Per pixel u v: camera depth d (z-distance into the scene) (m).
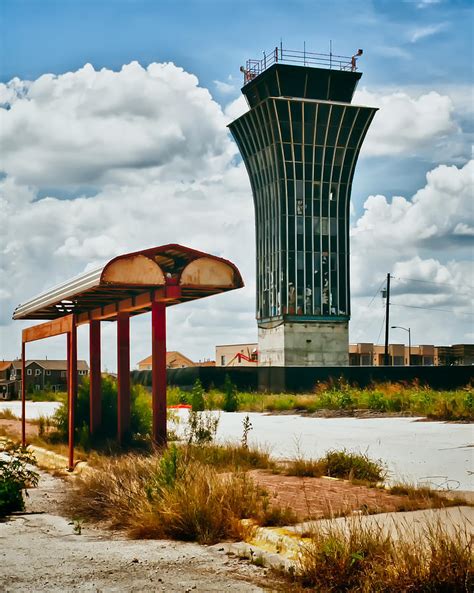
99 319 20.06
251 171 80.94
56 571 7.39
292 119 74.69
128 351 18.56
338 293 76.88
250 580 7.05
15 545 8.80
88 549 8.52
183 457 12.47
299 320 75.50
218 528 9.06
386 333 70.12
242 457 14.84
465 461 15.16
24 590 6.68
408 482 12.41
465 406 26.88
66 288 17.69
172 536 9.23
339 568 6.78
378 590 6.37
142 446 17.98
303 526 8.61
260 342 79.81
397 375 55.12
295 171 75.62
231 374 54.84
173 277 15.60
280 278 75.50
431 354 100.00
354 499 10.56
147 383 61.91
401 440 19.53
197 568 7.54
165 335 16.30
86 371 112.19
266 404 36.06
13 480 12.39
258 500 10.07
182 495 9.69
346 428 23.92
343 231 77.31
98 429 20.17
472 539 6.94
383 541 7.13
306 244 76.31
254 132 78.25
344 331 76.75
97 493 11.47
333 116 75.44
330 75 74.81
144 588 6.73
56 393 59.12
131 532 9.43
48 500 12.80
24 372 22.12
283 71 73.75
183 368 57.06
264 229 79.19
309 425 25.64
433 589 6.28
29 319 23.30
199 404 30.30
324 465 13.53
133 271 15.38
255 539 8.69
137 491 10.55
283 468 13.84
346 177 77.25
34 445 21.33
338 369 54.09
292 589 6.68
